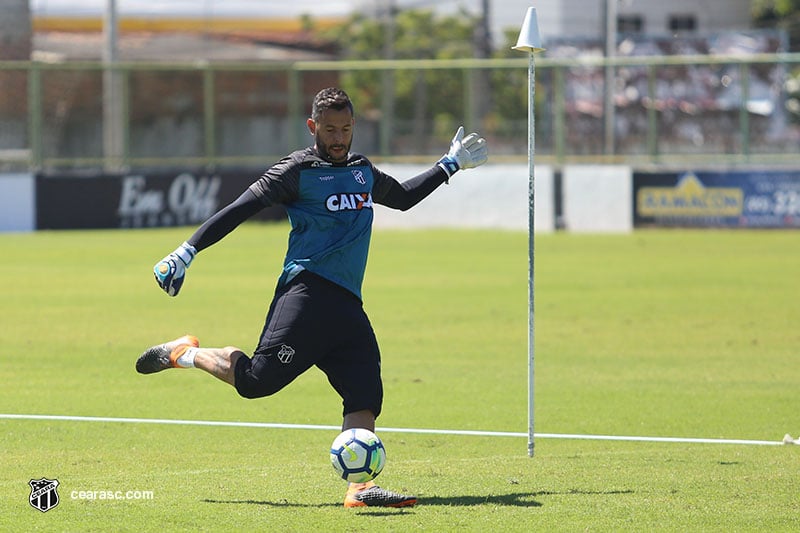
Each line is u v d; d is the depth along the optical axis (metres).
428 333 53.53
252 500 25.80
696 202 105.75
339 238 24.94
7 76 141.62
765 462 29.97
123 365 45.25
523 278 74.38
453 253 89.44
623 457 30.62
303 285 24.88
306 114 151.50
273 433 34.19
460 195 111.31
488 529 23.50
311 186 24.86
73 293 66.56
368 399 24.94
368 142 147.75
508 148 126.75
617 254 88.44
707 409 38.12
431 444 33.00
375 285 70.88
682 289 69.00
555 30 189.25
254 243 97.00
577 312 60.03
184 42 177.88
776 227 104.62
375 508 25.03
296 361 24.67
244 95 150.50
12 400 38.47
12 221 106.12
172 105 150.12
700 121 137.38
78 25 178.00
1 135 141.25
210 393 40.31
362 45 174.88
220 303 62.78
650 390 41.28
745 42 157.50
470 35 174.25
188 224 111.50
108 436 33.38
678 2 199.00
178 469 29.39
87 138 144.75
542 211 107.94
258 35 181.00
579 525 23.83
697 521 24.17
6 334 52.41
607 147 122.12
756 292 67.69
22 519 24.16
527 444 32.66
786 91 138.38
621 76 137.75
